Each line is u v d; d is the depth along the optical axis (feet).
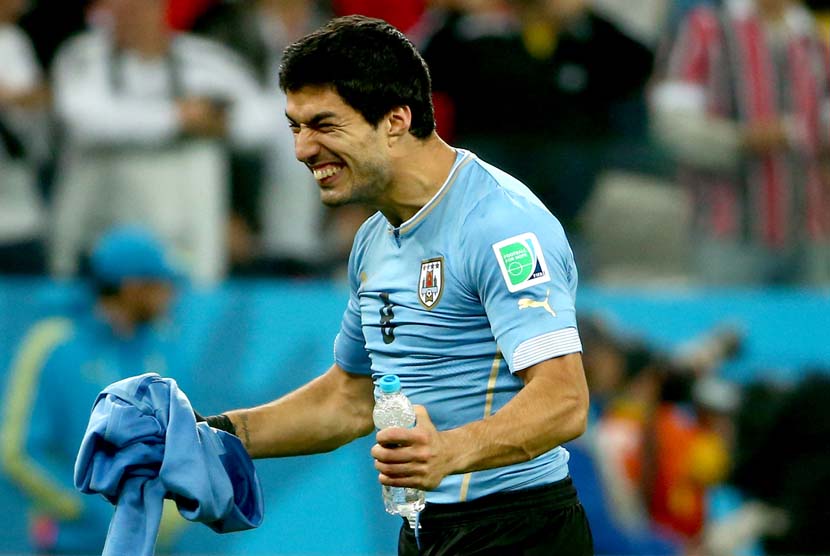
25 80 85.92
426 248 40.32
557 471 42.37
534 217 39.42
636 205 86.53
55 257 82.48
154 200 84.38
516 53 87.04
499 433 36.06
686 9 95.66
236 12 89.97
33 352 71.87
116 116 84.12
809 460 81.41
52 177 83.20
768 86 90.94
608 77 88.17
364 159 39.09
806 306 86.17
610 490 78.33
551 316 37.99
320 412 45.03
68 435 71.61
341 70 38.47
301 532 79.61
